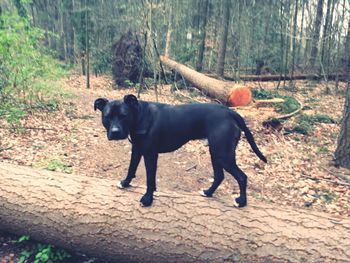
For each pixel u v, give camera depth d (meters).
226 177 6.18
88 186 4.02
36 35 9.32
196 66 18.75
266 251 3.19
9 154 6.34
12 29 8.41
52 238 3.89
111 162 6.57
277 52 18.70
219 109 3.44
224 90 10.79
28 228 3.95
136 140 3.45
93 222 3.64
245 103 10.70
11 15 8.84
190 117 3.43
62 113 9.56
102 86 15.24
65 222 3.74
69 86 14.37
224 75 17.59
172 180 6.01
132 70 14.61
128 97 3.22
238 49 17.53
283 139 8.34
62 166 6.03
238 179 3.47
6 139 7.08
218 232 3.35
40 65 9.05
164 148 3.53
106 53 18.20
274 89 15.73
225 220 3.43
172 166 6.61
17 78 8.66
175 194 3.84
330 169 6.70
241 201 3.54
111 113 3.19
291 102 11.27
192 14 21.50
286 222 3.36
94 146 7.30
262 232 3.29
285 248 3.16
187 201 3.68
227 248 3.28
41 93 9.91
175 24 19.09
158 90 14.20
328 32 17.62
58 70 9.70
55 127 8.26
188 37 20.72
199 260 3.36
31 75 8.91
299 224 3.32
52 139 7.43
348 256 3.02
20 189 4.02
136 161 3.77
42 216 3.84
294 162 7.00
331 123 10.13
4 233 4.33
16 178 4.18
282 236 3.23
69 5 21.92
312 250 3.10
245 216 3.45
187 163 6.79
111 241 3.61
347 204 5.39
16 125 7.88
